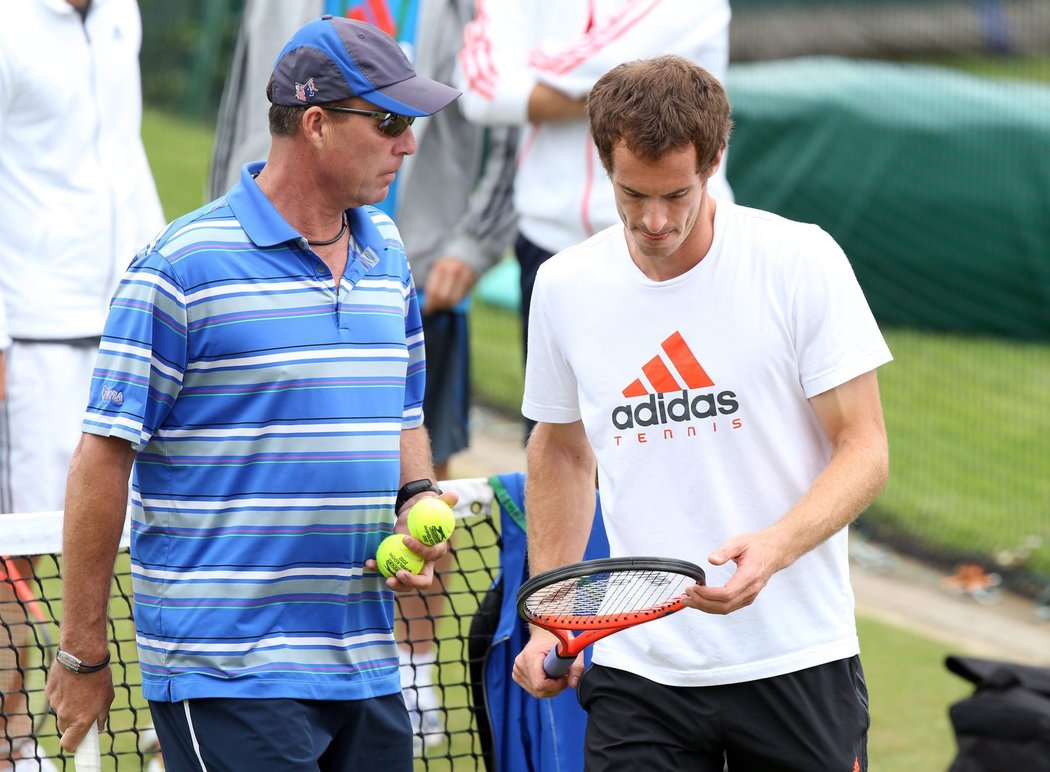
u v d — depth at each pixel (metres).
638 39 17.75
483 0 19.19
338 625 11.54
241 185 11.48
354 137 11.18
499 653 14.44
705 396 11.41
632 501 11.77
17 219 17.61
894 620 24.67
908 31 79.31
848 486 11.06
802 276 11.21
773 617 11.48
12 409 17.66
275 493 11.26
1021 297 45.44
